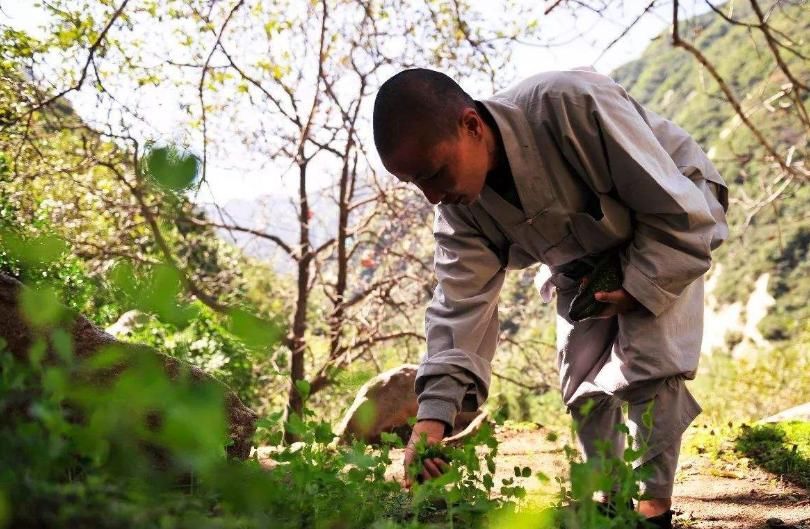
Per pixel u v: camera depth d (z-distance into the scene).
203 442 0.75
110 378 2.11
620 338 2.59
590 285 2.51
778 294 40.56
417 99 2.25
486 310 2.65
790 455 4.21
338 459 1.93
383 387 5.73
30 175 7.82
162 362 2.30
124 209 9.13
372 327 10.41
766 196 8.33
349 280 12.38
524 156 2.42
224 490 0.96
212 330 8.65
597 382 2.66
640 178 2.35
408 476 2.21
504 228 2.59
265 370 9.25
